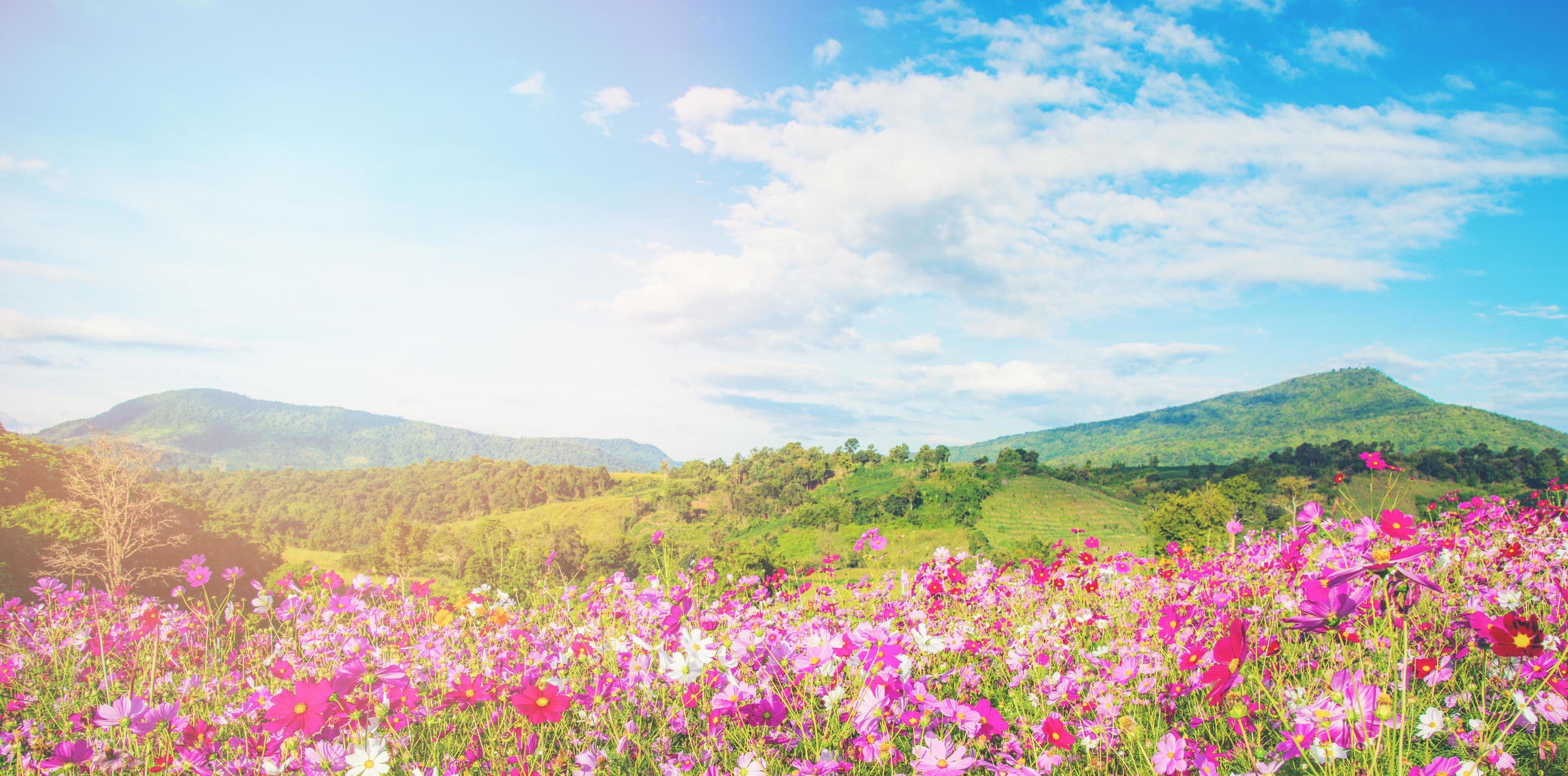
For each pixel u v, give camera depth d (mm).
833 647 3428
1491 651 3049
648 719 3852
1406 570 2328
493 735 3479
